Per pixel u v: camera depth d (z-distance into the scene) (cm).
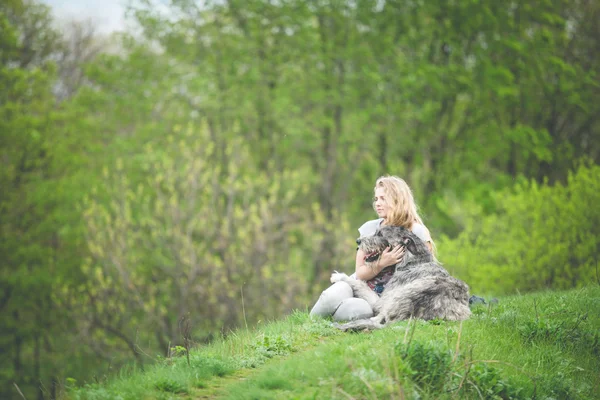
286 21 2569
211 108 2603
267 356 650
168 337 2012
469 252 1777
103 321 2128
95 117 2678
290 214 2292
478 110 2545
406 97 2494
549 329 753
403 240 732
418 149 2589
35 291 2356
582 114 2616
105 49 3133
